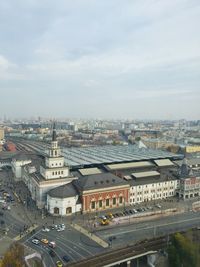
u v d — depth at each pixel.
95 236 171.50
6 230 177.38
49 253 150.75
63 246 158.50
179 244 146.62
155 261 150.75
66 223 191.12
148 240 163.00
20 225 186.50
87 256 147.62
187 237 155.00
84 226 186.50
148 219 199.75
